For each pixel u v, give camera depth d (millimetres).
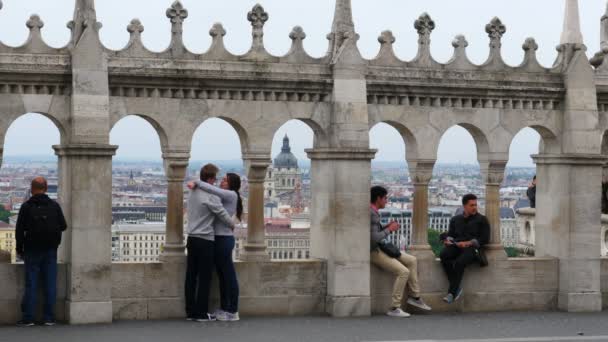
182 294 20156
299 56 20703
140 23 19750
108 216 19359
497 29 22016
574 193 22281
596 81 22703
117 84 19547
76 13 19406
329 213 20781
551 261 22469
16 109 19031
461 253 21516
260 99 20438
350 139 20688
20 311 19250
